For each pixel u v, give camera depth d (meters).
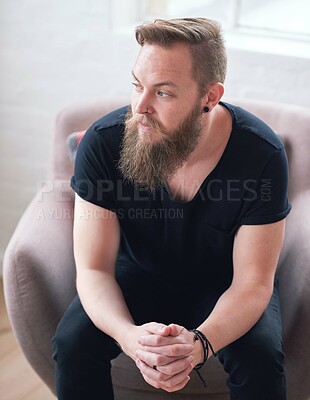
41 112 2.74
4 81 2.73
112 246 1.91
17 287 1.94
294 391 1.98
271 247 1.86
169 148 1.76
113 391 1.95
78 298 1.96
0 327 2.68
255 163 1.84
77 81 2.66
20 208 2.91
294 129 2.19
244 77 2.50
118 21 2.59
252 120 1.90
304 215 2.07
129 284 2.00
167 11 2.71
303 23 2.59
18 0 2.60
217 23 1.77
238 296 1.82
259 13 2.62
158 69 1.68
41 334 1.98
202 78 1.73
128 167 1.81
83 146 1.90
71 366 1.81
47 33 2.62
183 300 2.00
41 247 1.98
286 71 2.45
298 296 1.91
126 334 1.75
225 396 1.98
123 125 1.88
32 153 2.81
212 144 1.84
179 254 1.96
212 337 1.75
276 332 1.83
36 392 2.36
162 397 1.98
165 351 1.68
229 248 1.94
